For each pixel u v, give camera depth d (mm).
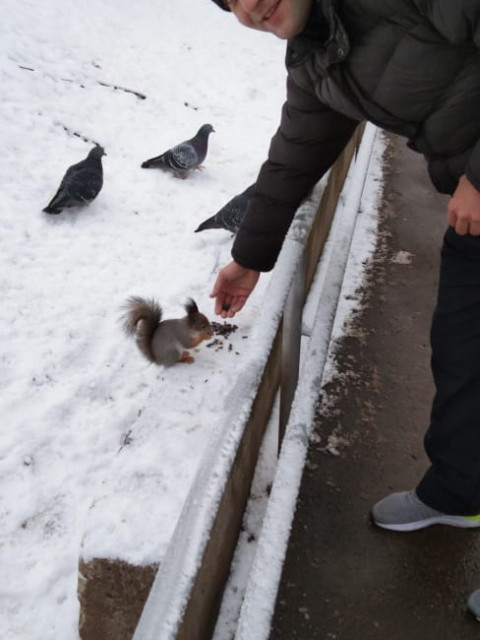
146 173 6621
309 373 2047
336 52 1396
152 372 4141
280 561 1566
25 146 6680
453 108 1390
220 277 2070
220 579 1938
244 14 1417
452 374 1771
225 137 7773
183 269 5086
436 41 1305
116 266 5094
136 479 2119
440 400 1838
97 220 5703
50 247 5262
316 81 1552
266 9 1393
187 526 1163
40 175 6277
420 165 5090
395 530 2180
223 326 3064
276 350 2455
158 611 1051
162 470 2152
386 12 1305
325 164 1824
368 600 2037
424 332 3207
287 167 1817
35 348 4277
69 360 4219
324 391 2816
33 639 2898
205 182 6617
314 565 2133
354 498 2352
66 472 3568
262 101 9000
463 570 2105
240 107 8719
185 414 2406
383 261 3791
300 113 1710
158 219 5824
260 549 1590
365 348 3082
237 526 2117
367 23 1351
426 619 1989
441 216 4352
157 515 2010
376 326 3234
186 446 2256
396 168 5035
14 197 5848
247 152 7434
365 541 2197
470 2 1175
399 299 3451
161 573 1109
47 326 4457
